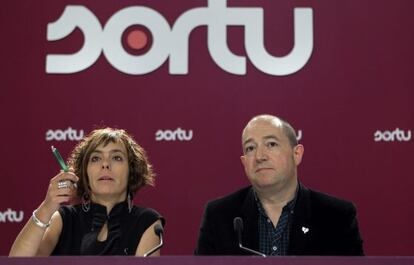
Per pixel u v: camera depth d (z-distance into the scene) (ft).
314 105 16.60
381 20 16.85
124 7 17.07
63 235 11.78
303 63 16.76
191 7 17.04
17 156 16.51
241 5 17.02
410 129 16.38
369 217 16.08
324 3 16.96
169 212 16.38
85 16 17.01
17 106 16.69
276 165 12.19
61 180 11.25
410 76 16.60
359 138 16.42
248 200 12.59
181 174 16.51
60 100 16.72
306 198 12.49
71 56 16.89
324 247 12.10
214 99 16.76
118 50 16.92
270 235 12.30
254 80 16.78
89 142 12.29
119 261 8.03
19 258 8.04
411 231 16.01
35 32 16.96
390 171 16.26
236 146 16.58
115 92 16.78
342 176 16.26
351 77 16.66
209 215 12.63
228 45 16.92
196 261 8.02
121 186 12.01
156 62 16.89
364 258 7.94
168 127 16.66
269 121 12.55
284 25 16.94
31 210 16.31
